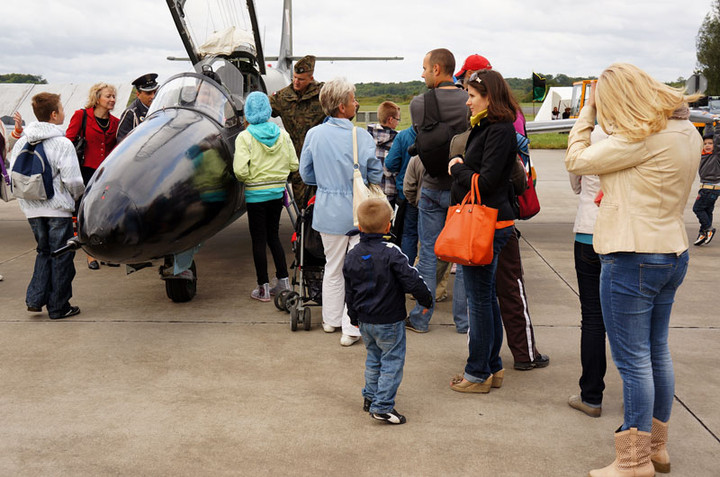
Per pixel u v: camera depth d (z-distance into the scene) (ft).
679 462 8.73
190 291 16.97
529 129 28.45
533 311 16.17
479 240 9.43
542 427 9.82
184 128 15.35
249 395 11.02
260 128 15.33
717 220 30.53
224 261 22.34
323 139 13.42
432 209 13.60
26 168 14.06
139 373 12.05
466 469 8.55
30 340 13.94
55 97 14.40
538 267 21.13
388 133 17.35
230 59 22.02
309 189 14.70
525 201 11.83
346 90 13.39
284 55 38.60
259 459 8.83
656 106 7.17
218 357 12.92
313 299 14.98
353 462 8.75
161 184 13.58
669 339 13.94
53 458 8.87
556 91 129.08
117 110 62.95
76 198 14.78
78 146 19.58
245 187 15.90
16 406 10.59
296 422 9.98
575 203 36.76
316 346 13.58
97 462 8.76
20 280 19.49
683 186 7.52
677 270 7.75
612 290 7.94
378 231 9.72
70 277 15.47
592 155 7.59
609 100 7.47
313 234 14.44
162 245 13.67
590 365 10.03
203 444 9.27
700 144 7.60
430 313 14.38
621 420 10.06
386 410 9.77
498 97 9.35
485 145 9.51
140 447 9.18
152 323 15.21
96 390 11.25
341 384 11.52
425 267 14.05
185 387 11.38
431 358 12.89
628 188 7.59
